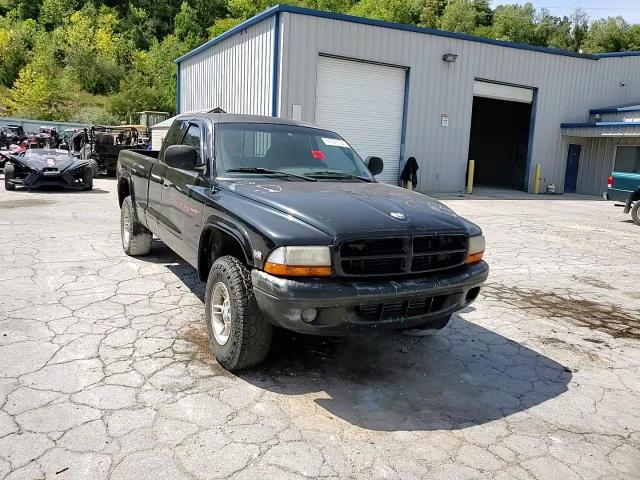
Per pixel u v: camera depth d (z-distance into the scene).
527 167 22.80
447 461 3.02
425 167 19.77
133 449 2.95
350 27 17.22
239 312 3.76
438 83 19.47
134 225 7.01
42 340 4.38
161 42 99.56
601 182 23.20
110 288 5.88
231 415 3.38
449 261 3.94
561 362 4.55
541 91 22.16
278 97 16.45
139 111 57.62
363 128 18.39
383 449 3.11
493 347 4.82
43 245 7.84
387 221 3.69
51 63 70.19
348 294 3.41
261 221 3.67
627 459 3.14
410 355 4.54
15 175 14.62
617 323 5.67
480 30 80.19
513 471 2.96
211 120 5.14
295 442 3.12
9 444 2.94
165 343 4.44
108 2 106.94
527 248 9.72
